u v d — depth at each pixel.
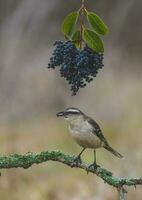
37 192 15.64
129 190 14.16
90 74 4.88
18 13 26.47
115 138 21.72
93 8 27.86
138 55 30.00
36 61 26.66
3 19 26.38
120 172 14.69
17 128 23.25
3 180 15.32
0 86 25.67
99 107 25.91
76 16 4.88
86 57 4.83
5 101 25.23
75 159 5.36
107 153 17.27
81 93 26.91
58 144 20.59
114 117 24.86
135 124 23.38
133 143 20.38
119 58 29.53
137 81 28.48
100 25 4.83
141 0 29.00
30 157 5.38
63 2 27.33
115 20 28.98
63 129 22.91
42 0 27.02
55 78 26.86
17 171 15.98
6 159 5.36
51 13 27.27
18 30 26.53
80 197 15.49
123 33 29.72
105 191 15.13
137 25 29.45
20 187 15.59
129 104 25.80
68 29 4.90
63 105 26.33
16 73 26.06
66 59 4.85
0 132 22.30
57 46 4.87
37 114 25.50
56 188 16.05
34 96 26.14
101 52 4.82
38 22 26.97
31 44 27.09
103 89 27.11
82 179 16.66
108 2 28.05
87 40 4.83
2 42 26.17
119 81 28.19
